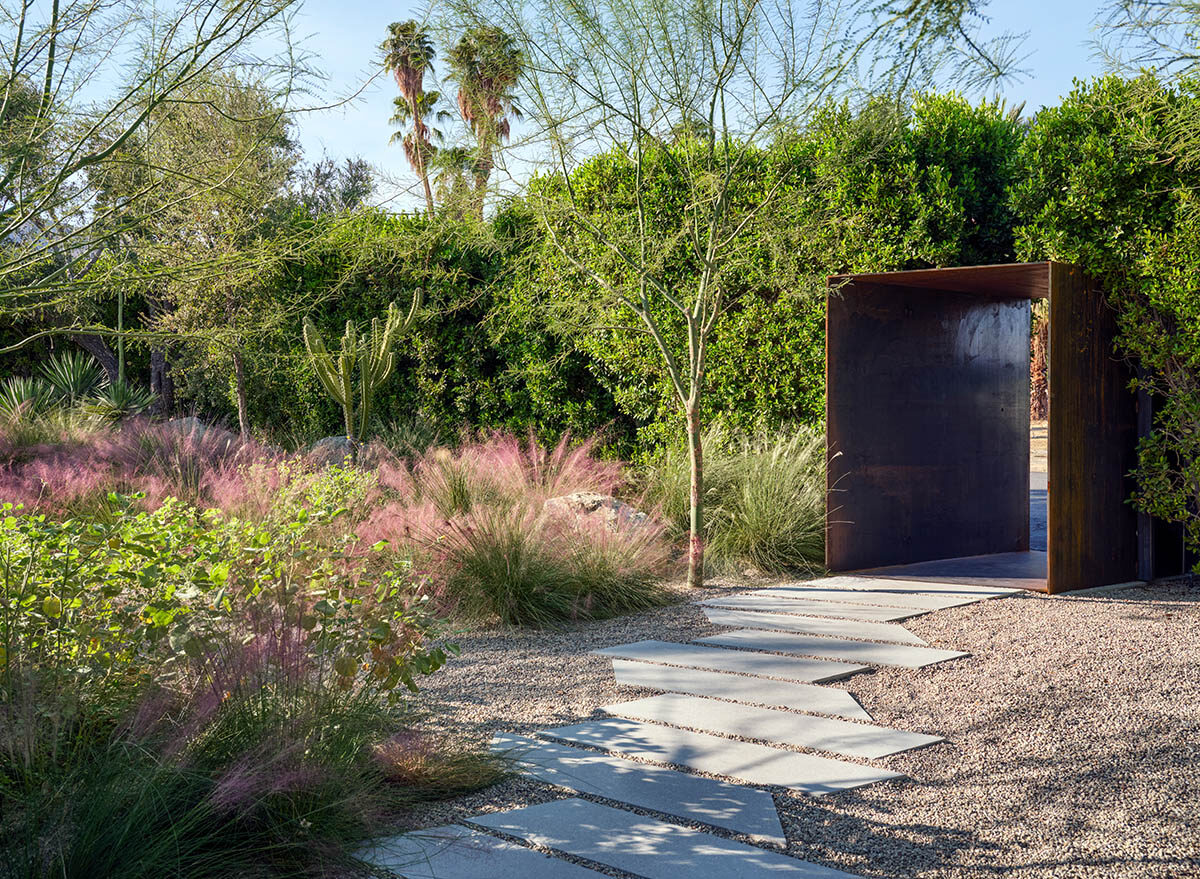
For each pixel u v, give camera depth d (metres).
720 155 7.54
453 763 3.52
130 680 3.46
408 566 4.04
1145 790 3.38
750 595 7.15
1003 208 8.79
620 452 11.23
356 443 10.84
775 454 8.74
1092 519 7.16
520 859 2.86
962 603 6.65
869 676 4.93
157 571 3.40
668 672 5.07
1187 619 5.99
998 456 9.03
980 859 2.87
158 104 3.89
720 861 2.83
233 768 2.92
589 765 3.67
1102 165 7.20
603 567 6.84
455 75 6.99
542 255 10.16
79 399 13.63
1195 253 6.76
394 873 2.78
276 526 4.55
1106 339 7.32
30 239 4.30
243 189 4.41
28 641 3.18
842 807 3.26
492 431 11.88
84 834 2.56
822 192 8.82
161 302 11.66
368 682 3.78
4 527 3.37
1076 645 5.38
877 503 8.10
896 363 8.19
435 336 12.45
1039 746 3.83
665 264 9.79
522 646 5.81
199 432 10.95
